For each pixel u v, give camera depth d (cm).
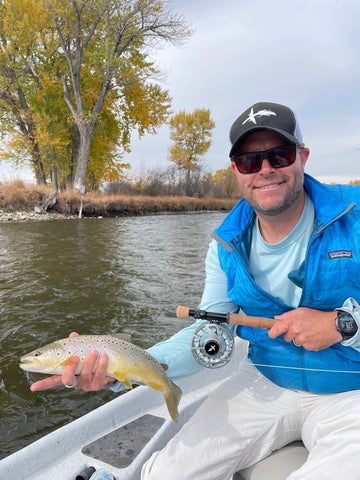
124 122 3091
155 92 2959
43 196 2352
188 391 262
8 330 520
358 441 145
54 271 854
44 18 2591
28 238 1348
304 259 181
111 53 2589
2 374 406
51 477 179
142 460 191
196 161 4856
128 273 853
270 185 173
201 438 177
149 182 3781
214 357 183
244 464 183
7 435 313
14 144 2723
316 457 150
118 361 160
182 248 1223
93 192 2872
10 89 2694
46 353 158
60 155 2989
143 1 2502
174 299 672
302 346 181
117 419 221
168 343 195
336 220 174
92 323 552
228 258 199
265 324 179
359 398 171
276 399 190
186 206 3447
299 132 181
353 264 168
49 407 351
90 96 2792
